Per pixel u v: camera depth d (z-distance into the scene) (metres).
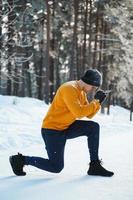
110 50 31.89
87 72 5.45
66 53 40.72
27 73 39.91
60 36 38.75
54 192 4.79
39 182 5.29
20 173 5.69
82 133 5.62
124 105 47.44
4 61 16.78
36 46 37.59
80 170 6.18
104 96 5.48
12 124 13.98
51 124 5.52
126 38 30.88
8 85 34.53
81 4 34.25
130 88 32.84
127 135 13.09
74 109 5.27
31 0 29.34
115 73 32.66
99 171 5.72
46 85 27.69
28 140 10.48
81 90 5.45
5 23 16.56
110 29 33.53
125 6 31.48
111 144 10.10
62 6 33.41
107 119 21.05
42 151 8.81
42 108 19.28
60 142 5.52
